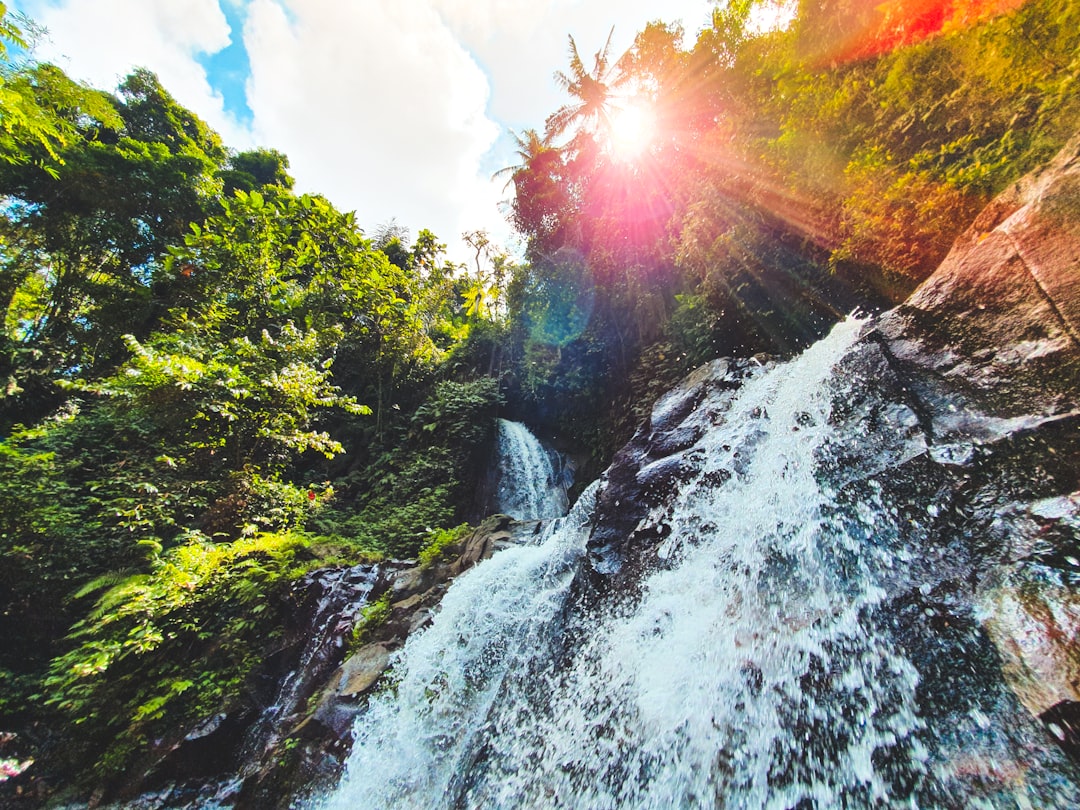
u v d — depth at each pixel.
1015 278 2.04
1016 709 1.15
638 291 8.97
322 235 13.24
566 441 11.29
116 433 6.77
